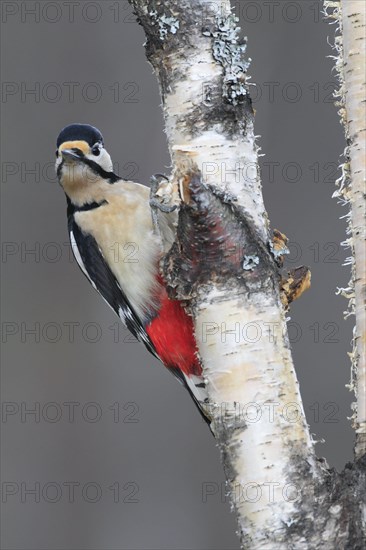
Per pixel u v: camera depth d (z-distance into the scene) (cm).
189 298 562
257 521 531
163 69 593
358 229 554
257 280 556
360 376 543
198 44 585
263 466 536
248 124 587
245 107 586
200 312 558
